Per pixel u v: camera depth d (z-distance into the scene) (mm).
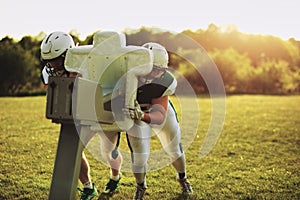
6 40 20406
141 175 3924
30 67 19875
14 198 4496
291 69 27141
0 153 6590
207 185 5020
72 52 3660
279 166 6051
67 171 3467
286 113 12641
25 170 5598
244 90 23125
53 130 8820
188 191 4633
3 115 11102
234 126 9891
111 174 4621
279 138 8391
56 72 3809
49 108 3416
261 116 11859
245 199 4543
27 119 10398
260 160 6430
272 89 23297
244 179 5309
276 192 4781
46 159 6230
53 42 3709
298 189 4902
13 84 19484
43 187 4840
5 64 19219
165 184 5012
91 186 4367
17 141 7582
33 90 20031
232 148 7312
